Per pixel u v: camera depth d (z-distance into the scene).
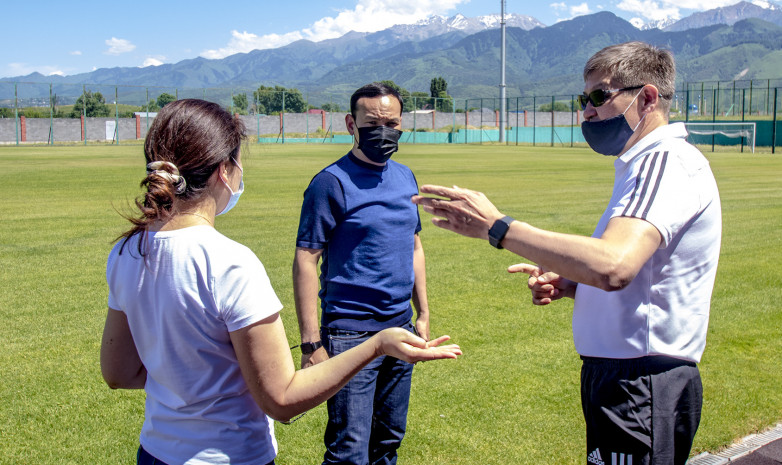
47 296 6.72
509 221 1.95
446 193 2.02
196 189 1.77
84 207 13.48
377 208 2.99
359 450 2.83
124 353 1.93
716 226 2.10
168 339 1.76
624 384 2.11
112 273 1.85
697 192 2.01
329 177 2.97
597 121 2.28
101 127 61.28
